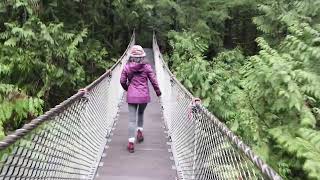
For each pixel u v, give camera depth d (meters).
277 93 5.12
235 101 6.32
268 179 1.83
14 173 2.54
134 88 6.23
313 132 4.36
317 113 5.28
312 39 6.46
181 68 9.73
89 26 16.98
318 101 5.57
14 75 11.21
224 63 12.02
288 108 5.07
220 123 3.13
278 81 5.05
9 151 2.44
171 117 7.30
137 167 5.48
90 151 5.29
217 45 18.92
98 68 15.95
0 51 11.20
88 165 5.12
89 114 5.18
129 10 20.83
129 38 23.89
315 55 5.68
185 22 19.31
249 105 5.66
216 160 3.32
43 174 3.07
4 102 7.26
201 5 19.45
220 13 18.67
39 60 11.44
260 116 5.54
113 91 8.56
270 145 5.54
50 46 11.71
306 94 5.52
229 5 18.34
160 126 8.07
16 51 11.15
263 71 5.21
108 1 18.98
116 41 21.19
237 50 13.99
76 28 15.84
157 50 15.98
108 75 7.46
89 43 15.66
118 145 6.57
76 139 4.31
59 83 11.96
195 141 4.46
